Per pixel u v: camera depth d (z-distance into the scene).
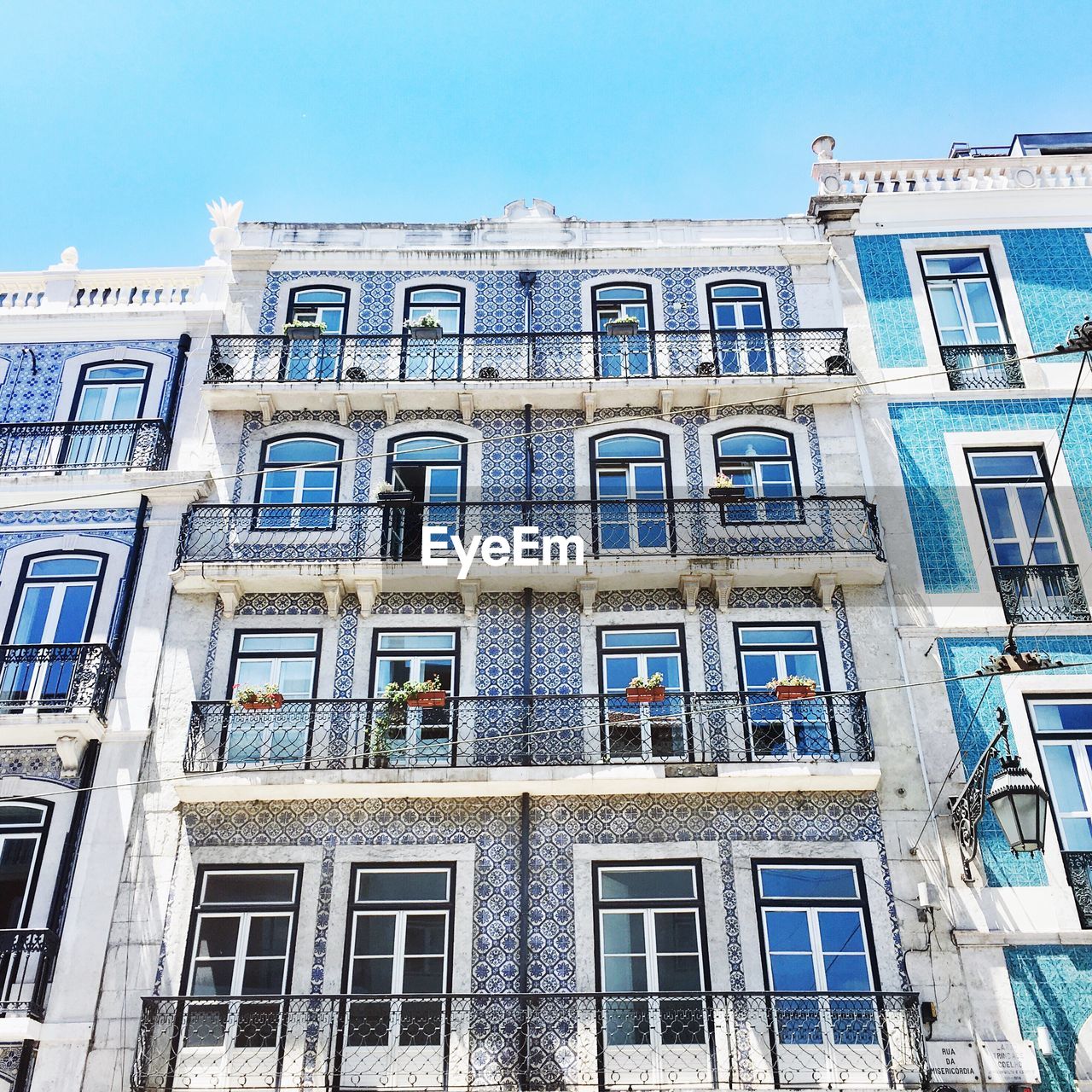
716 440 16.47
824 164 18.44
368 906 13.48
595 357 16.86
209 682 14.84
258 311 17.58
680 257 17.84
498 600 15.34
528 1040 12.56
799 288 17.56
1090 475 15.81
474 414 16.73
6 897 13.53
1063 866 13.41
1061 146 20.64
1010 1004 12.69
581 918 13.31
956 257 17.62
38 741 14.23
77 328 17.38
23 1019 12.55
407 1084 12.43
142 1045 12.54
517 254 17.94
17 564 15.44
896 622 14.93
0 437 16.34
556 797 13.95
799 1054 12.46
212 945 13.30
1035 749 14.09
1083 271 17.36
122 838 13.81
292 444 16.59
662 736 14.38
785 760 13.98
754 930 13.20
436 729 14.45
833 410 16.48
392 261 17.92
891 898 13.30
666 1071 12.46
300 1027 12.70
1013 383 16.52
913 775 13.97
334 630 15.15
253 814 13.95
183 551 15.43
